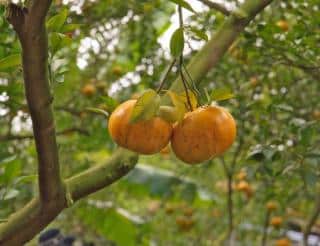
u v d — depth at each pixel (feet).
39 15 2.54
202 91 3.65
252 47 4.77
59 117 6.65
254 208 8.84
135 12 4.99
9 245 3.24
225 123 2.93
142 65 5.68
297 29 4.51
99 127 6.68
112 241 8.31
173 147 2.96
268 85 5.49
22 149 6.20
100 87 6.29
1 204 5.36
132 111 2.77
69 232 7.92
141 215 10.14
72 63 5.28
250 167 4.73
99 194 7.38
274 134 4.96
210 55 3.70
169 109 2.91
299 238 9.73
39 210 3.20
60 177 3.09
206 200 8.97
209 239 9.72
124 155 3.41
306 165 4.31
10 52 3.92
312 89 5.97
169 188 7.68
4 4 2.67
